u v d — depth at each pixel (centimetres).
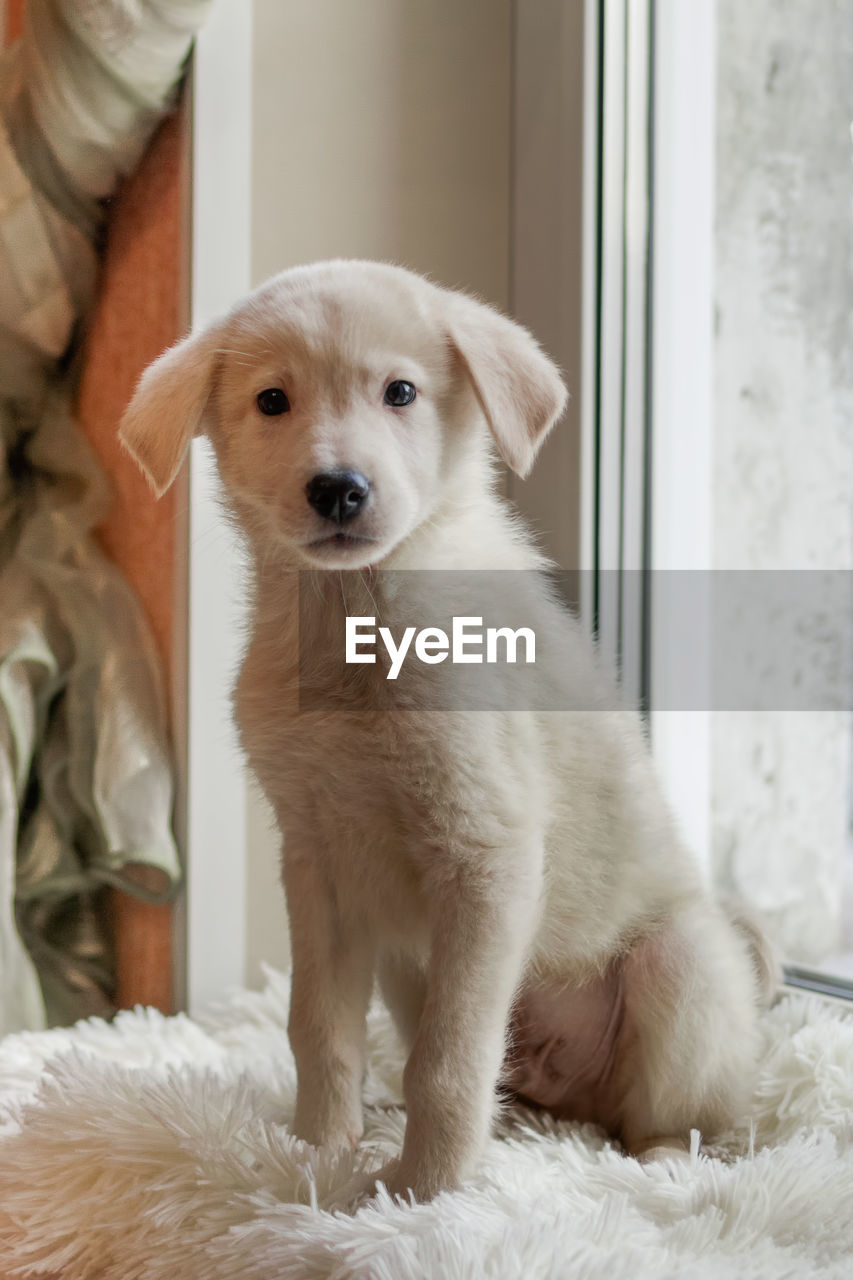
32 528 180
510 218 204
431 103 197
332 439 115
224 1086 132
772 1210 109
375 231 194
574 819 138
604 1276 95
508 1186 113
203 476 178
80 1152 120
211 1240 109
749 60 210
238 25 179
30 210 174
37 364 179
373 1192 115
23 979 176
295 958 136
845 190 224
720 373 212
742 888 218
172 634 182
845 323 227
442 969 121
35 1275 115
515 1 200
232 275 182
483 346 125
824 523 227
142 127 175
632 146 195
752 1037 142
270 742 130
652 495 200
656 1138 137
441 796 121
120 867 181
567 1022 146
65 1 164
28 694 178
